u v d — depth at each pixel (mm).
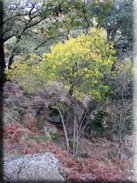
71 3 3980
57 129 9234
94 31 6637
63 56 5676
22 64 6891
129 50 8461
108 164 6930
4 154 4195
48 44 9273
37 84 6797
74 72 6117
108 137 10727
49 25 4633
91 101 7973
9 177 2797
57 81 6633
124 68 6875
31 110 8961
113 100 7734
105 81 8062
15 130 5664
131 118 6965
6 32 8289
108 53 6906
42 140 6812
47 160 3379
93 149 8922
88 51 5723
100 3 3783
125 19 8219
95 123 8859
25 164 3158
